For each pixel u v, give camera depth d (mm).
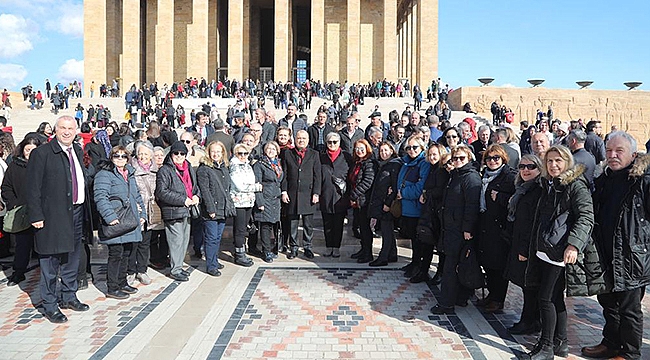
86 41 53062
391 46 55188
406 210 9383
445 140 10789
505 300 8297
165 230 9664
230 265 10242
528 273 6145
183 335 6613
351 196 10344
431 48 53938
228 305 7793
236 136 13688
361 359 5977
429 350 6246
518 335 6746
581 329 7008
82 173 7785
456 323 7160
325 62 57938
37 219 6941
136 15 52438
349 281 9125
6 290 8664
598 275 5684
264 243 10516
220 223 9641
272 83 45719
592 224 5578
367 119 35625
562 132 11086
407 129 13625
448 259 7508
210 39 55969
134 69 52094
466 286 7359
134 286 8758
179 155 8977
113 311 7516
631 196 5645
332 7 58250
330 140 10672
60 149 7262
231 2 51969
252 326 6945
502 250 7277
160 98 42375
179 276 9102
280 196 10523
